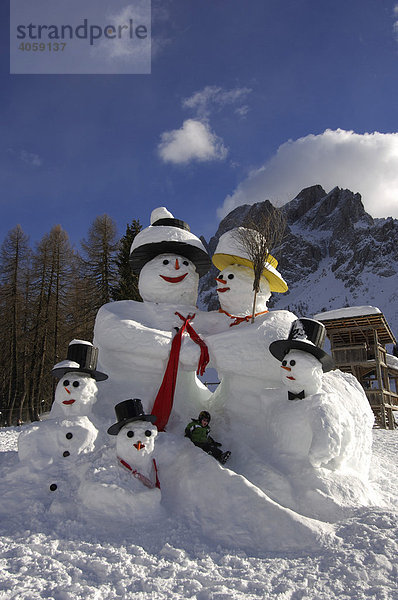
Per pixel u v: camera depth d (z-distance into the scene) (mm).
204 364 6625
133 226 30219
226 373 6930
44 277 30250
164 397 6465
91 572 3607
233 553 4043
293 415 5633
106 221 30953
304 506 4871
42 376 28062
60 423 5641
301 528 4211
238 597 3162
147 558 3834
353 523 4301
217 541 4277
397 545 3783
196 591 3318
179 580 3480
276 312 7242
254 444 6105
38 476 5281
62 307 30141
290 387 5973
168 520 4602
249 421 6504
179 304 7672
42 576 3490
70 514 4719
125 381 6934
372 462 8227
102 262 30000
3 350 28969
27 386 28797
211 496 4805
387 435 14562
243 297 7668
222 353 6574
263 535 4270
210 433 6426
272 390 6324
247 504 4570
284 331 6867
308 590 3311
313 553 3939
